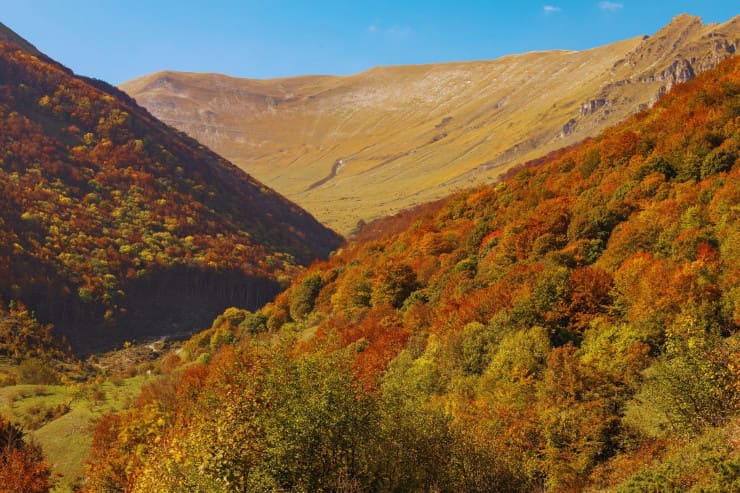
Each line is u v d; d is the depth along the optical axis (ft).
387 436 70.28
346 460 64.18
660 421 83.97
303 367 67.10
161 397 186.91
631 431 86.53
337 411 63.77
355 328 205.26
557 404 95.04
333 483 61.93
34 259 439.22
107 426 174.50
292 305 289.94
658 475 56.65
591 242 166.50
